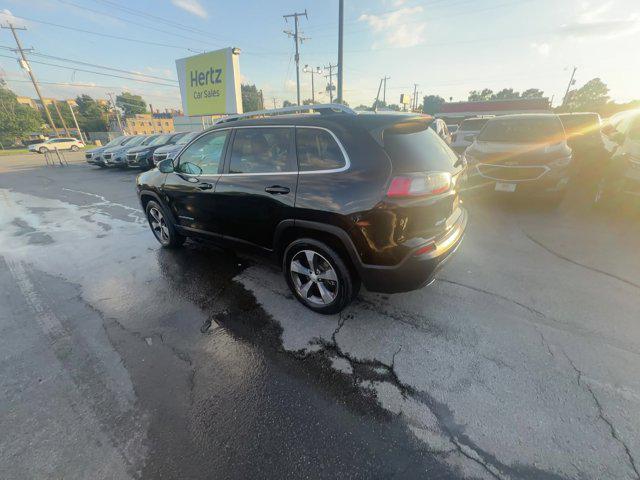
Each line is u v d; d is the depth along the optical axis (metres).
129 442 1.79
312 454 1.67
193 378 2.22
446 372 2.15
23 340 2.71
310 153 2.53
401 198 2.18
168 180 3.89
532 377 2.07
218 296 3.26
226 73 16.23
